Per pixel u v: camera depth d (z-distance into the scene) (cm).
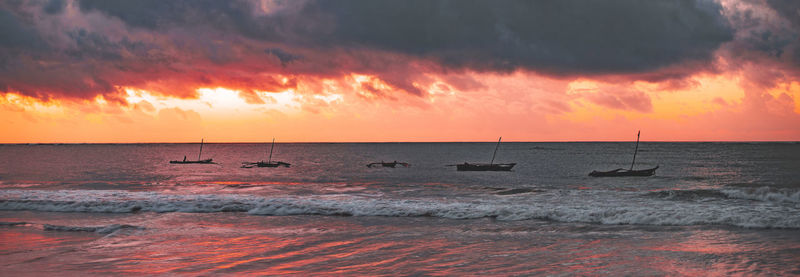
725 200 2689
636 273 1123
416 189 3522
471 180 4866
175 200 2570
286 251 1381
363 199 2820
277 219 2041
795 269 1147
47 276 1077
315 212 2188
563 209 2206
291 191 3438
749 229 1720
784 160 9119
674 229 1748
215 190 3506
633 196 2909
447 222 1950
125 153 15475
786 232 1650
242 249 1409
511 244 1488
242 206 2325
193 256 1312
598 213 2036
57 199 2661
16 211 2242
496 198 2902
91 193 2998
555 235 1650
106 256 1307
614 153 14638
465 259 1274
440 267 1184
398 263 1230
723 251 1359
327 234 1673
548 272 1133
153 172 6338
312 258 1291
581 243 1502
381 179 5066
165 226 1848
